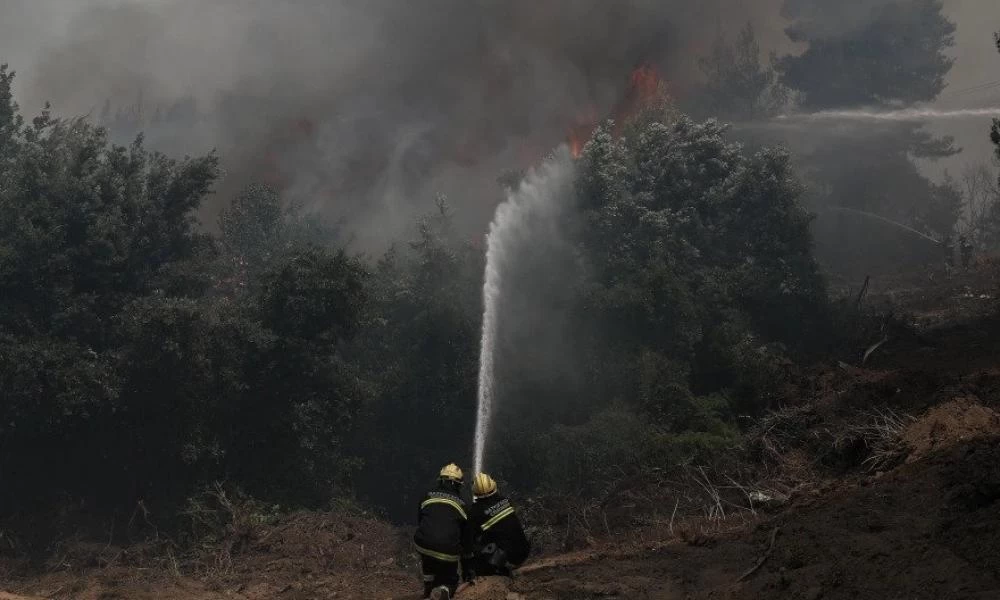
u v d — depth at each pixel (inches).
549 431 938.7
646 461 669.3
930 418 453.1
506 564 302.8
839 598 256.8
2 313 762.8
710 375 973.8
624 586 329.1
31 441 787.4
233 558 620.1
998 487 287.1
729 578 317.1
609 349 1011.9
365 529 677.3
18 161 876.0
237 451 839.7
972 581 236.4
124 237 850.1
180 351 791.1
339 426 897.5
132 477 807.1
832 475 481.1
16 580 654.5
